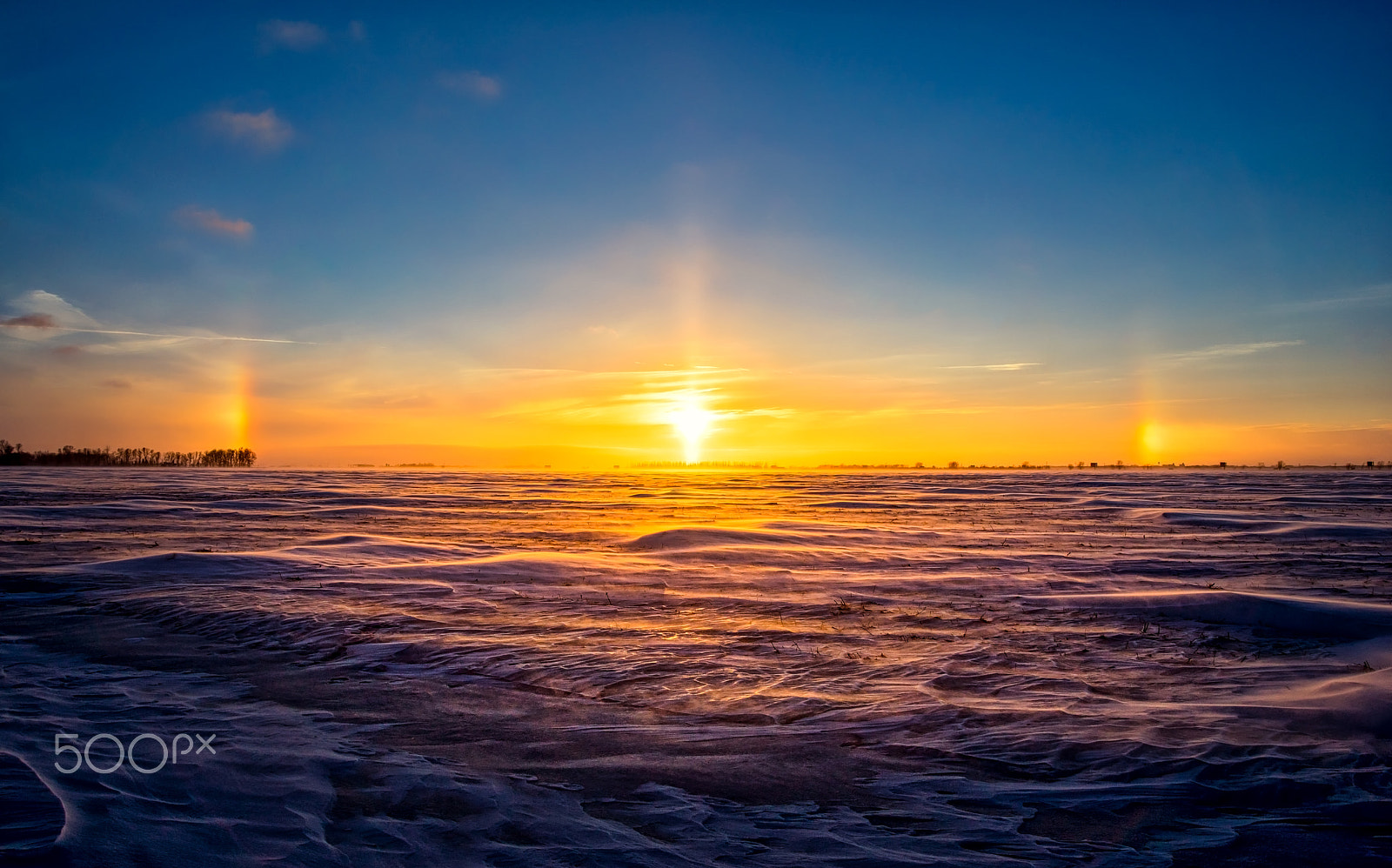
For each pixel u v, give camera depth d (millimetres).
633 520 35438
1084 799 5609
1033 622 12375
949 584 16031
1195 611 12914
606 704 7895
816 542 23625
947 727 7145
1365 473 131250
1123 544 24625
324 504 45219
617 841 4863
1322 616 11812
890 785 5879
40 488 60000
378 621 11672
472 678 8852
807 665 9477
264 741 6645
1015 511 42500
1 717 7078
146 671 9047
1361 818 5301
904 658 9922
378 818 5145
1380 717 6934
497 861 4555
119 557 19828
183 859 4418
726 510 43438
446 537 26703
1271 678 8938
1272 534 27734
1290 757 6316
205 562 17078
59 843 4535
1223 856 4770
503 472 148125
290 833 4855
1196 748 6523
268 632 10992
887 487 78062
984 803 5559
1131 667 9508
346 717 7430
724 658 9820
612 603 13781
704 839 4910
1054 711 7594
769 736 6945
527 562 17953
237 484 71375
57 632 11047
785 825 5148
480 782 5832
